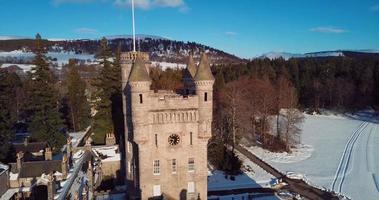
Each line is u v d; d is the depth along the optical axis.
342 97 164.50
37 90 83.69
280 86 118.00
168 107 52.56
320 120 147.25
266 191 66.38
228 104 101.12
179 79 139.38
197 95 53.19
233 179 71.88
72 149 72.81
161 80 136.38
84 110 109.69
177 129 53.56
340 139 113.56
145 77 50.75
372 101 166.25
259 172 77.56
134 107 51.28
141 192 53.84
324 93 165.88
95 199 58.72
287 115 102.00
